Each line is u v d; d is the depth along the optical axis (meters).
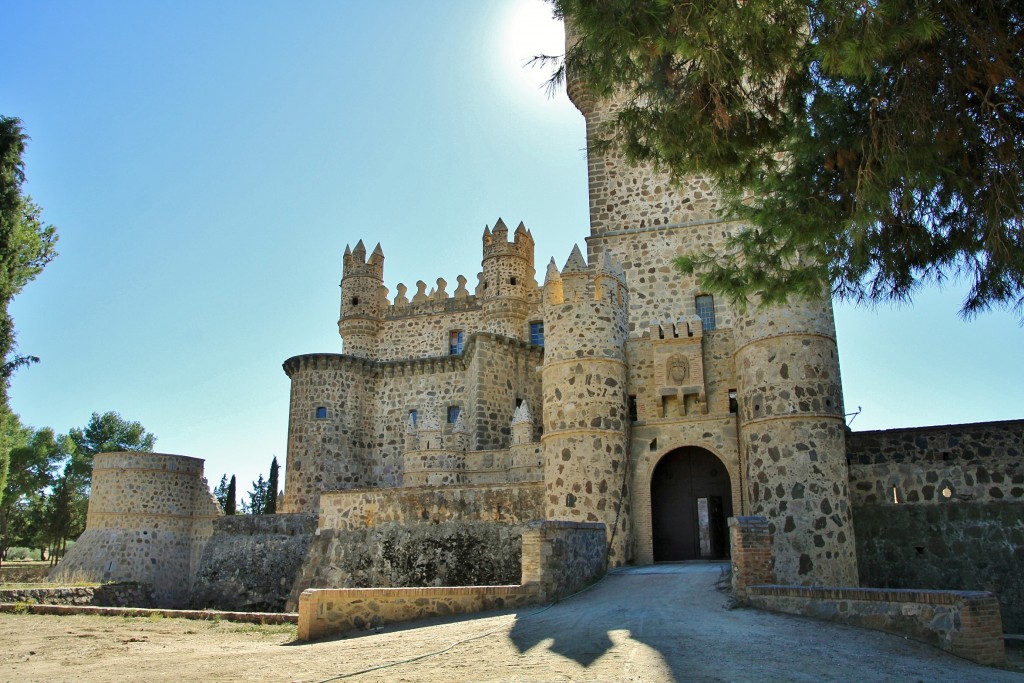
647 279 30.12
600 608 15.94
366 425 44.28
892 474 22.12
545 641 12.47
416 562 25.83
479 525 25.64
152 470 41.38
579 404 24.56
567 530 19.05
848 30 11.73
